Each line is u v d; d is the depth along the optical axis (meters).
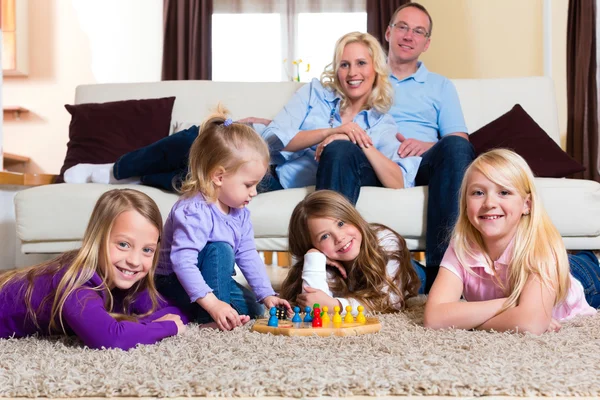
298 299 1.89
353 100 2.72
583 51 4.35
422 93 2.99
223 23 5.86
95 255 1.49
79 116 3.01
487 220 1.66
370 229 2.00
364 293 1.93
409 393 1.07
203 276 1.78
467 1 5.54
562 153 2.78
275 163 2.63
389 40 3.13
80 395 1.08
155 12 5.73
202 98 3.13
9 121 5.66
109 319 1.42
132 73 5.73
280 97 3.12
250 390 1.07
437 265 2.32
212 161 1.75
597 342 1.43
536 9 5.41
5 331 1.57
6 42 5.41
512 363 1.21
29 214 2.52
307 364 1.20
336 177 2.27
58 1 5.71
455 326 1.60
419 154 2.63
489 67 5.51
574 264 2.05
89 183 2.65
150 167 2.53
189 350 1.33
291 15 5.80
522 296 1.58
